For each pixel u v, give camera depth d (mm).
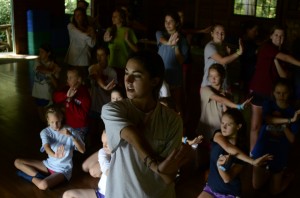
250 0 10945
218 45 4164
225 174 2820
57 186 3432
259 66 3775
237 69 8586
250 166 3996
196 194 3408
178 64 4391
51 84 4914
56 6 10844
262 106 3520
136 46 4957
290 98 3346
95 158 3688
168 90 3906
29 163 3516
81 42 5270
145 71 1518
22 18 10172
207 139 3686
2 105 5652
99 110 4434
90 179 3592
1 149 4137
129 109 1579
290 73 3973
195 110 5840
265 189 3539
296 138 4840
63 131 3516
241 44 3887
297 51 7273
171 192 1710
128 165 1577
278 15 10453
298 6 10133
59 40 10508
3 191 3307
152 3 12500
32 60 9391
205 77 4203
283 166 3367
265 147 3359
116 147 1551
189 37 6277
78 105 3994
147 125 1593
